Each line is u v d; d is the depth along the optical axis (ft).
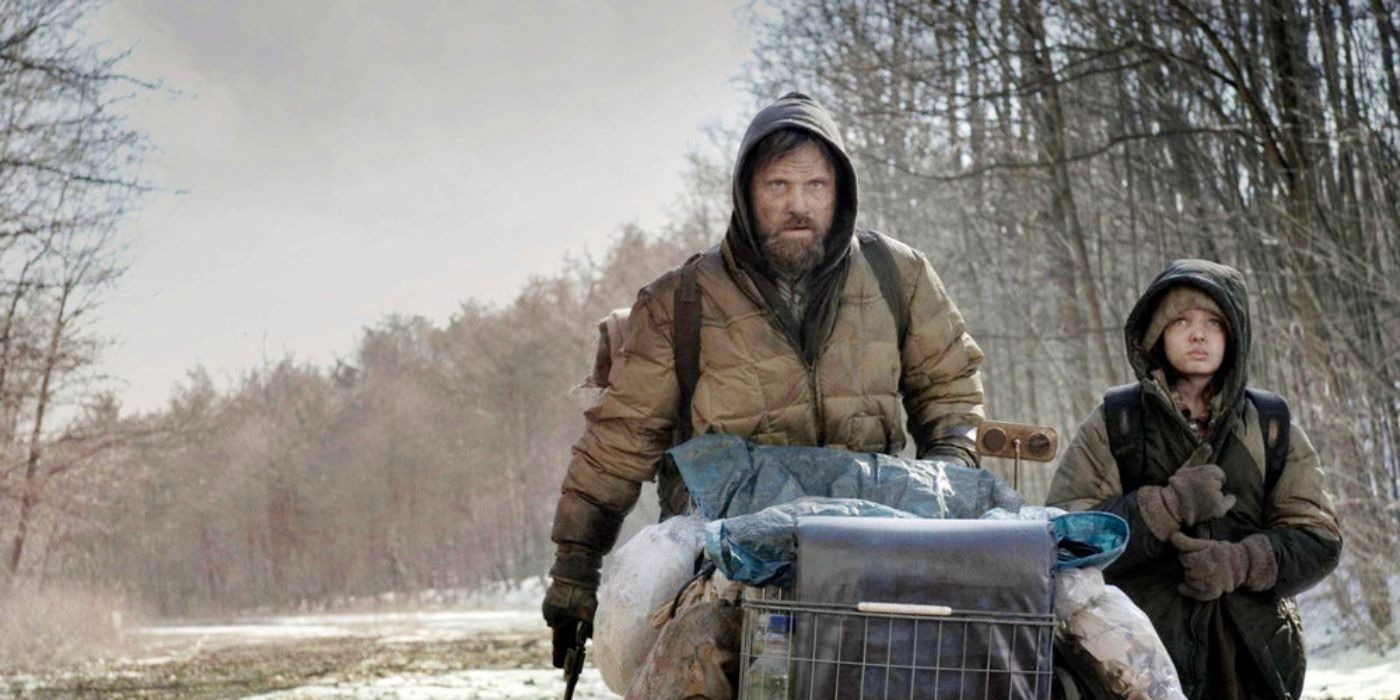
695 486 16.07
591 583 17.99
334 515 311.06
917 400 18.13
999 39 75.31
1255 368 64.23
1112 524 14.23
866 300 17.29
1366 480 50.14
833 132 16.81
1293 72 58.13
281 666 70.54
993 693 12.71
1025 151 85.20
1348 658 48.11
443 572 309.63
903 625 12.78
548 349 288.92
